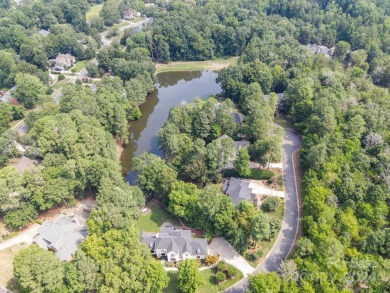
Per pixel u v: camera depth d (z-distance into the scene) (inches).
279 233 4633.4
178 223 4965.6
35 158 5841.5
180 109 6540.4
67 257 4333.2
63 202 5265.8
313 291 3521.2
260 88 7253.9
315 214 4394.7
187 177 5575.8
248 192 5049.2
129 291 3676.2
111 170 5078.7
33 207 4867.1
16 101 7628.0
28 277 3521.2
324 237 3986.2
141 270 3777.1
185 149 5669.3
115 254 3853.3
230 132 6220.5
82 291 3806.6
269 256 4357.8
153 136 7253.9
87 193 5516.7
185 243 4350.4
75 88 7071.9
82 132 5447.8
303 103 6486.2
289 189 5290.4
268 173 5502.0
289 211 4926.2
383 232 4025.6
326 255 3767.2
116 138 6855.3
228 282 4109.3
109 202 4532.5
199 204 4488.2
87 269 3710.6
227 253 4436.5
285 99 7047.2
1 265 4340.6
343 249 3966.5
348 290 3567.9
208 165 5364.2
